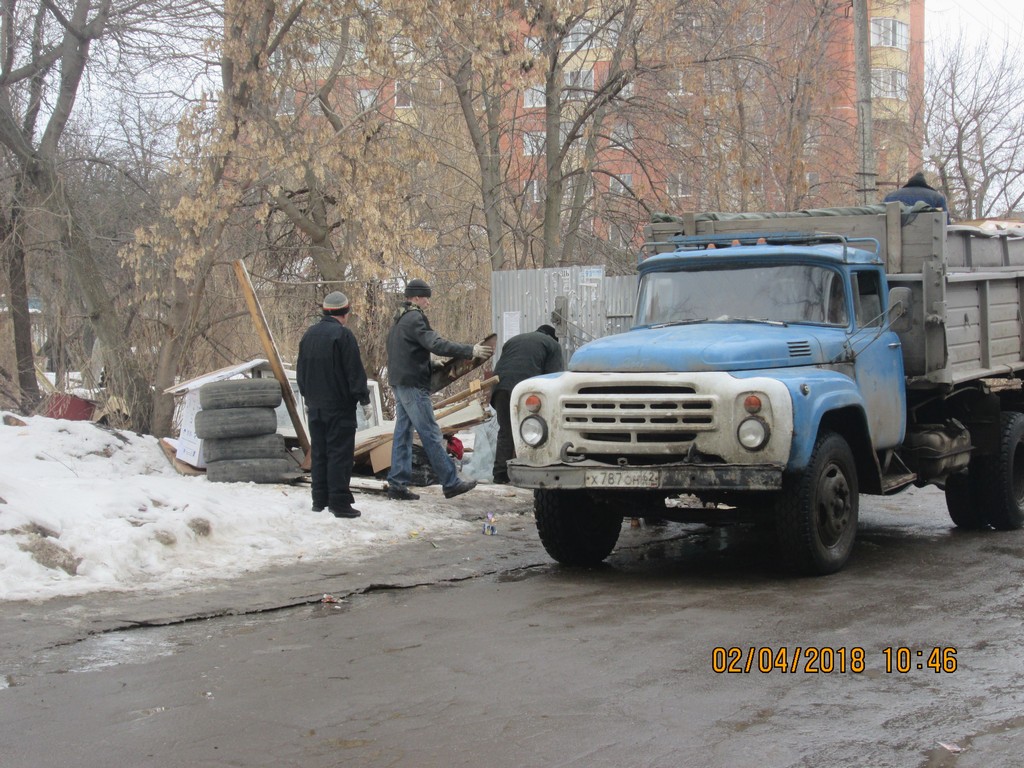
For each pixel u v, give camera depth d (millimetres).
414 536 9734
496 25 14961
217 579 7992
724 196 21375
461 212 22391
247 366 12367
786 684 5469
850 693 5316
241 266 12594
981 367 10367
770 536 10422
